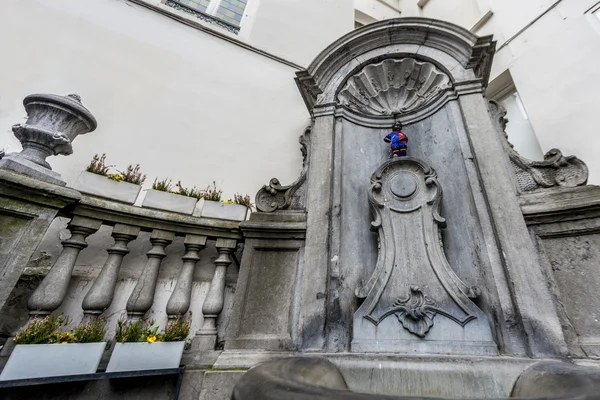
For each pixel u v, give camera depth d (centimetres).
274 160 421
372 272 262
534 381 147
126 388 209
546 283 206
